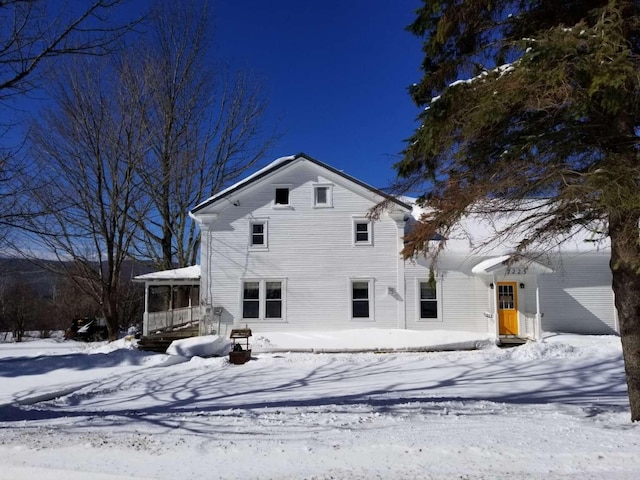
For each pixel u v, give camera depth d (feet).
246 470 15.61
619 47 16.87
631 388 21.91
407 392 34.45
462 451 16.87
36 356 57.16
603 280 62.39
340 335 60.70
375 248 64.80
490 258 61.98
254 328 63.77
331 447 17.74
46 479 15.53
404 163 22.54
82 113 75.25
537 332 56.24
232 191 65.00
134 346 63.67
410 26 23.40
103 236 80.02
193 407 30.55
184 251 96.84
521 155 19.99
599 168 17.31
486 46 22.40
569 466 15.19
